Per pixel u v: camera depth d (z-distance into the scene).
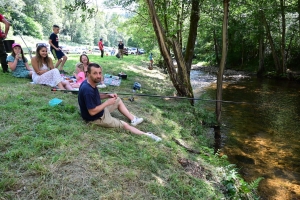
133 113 4.67
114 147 3.07
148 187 2.53
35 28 33.56
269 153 5.12
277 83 14.73
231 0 7.46
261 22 16.66
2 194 2.11
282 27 16.56
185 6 8.37
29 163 2.50
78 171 2.50
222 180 3.27
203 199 2.66
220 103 6.52
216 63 25.31
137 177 2.62
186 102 6.50
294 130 6.48
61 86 5.01
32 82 5.29
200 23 10.13
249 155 5.02
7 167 2.43
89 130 3.36
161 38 6.27
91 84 3.46
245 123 6.92
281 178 4.21
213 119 6.55
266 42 18.58
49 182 2.30
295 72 17.00
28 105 3.99
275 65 17.70
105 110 3.60
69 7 6.12
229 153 5.06
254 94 11.41
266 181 4.11
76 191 2.26
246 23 17.19
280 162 4.75
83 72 5.72
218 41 25.62
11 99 4.14
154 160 3.07
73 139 3.05
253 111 8.14
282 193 3.80
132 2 9.43
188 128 5.25
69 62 10.14
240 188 3.30
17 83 5.25
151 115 4.89
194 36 7.56
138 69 11.49
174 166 3.15
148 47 16.11
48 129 3.16
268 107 8.71
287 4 16.11
